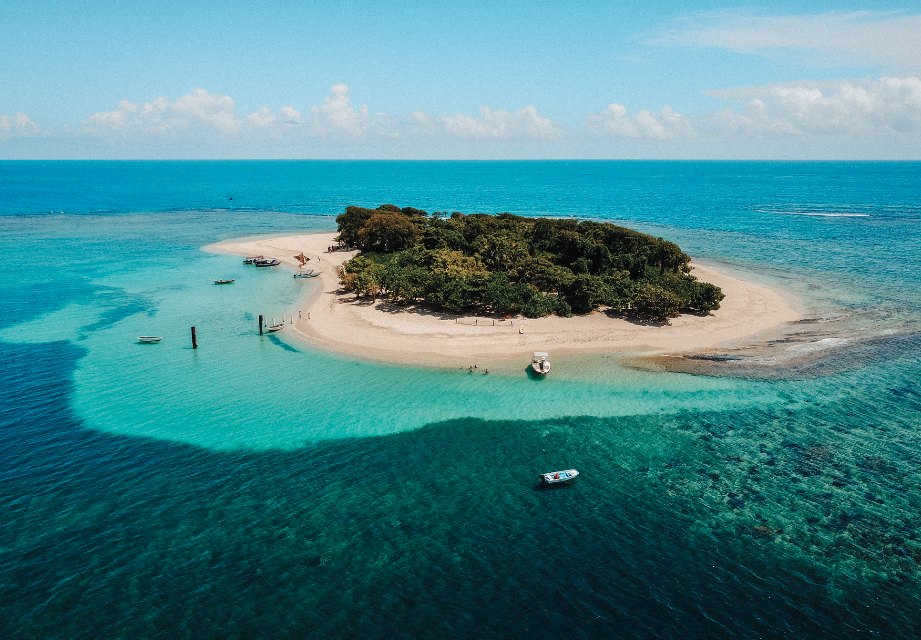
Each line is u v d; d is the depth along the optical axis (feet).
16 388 175.11
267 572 102.58
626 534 113.19
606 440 148.87
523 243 305.73
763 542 110.63
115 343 214.69
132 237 465.06
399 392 175.32
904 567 103.86
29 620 91.30
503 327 227.81
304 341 216.95
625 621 92.63
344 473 134.10
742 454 141.79
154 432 151.23
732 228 513.04
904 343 213.46
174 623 91.45
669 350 208.03
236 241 447.83
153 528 113.70
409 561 105.60
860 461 137.90
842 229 499.51
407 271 269.44
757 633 90.43
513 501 123.85
